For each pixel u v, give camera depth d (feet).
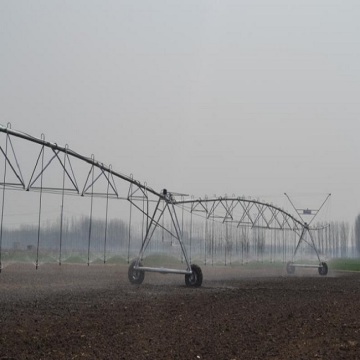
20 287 101.30
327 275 197.47
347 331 57.72
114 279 131.54
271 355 45.62
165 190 137.69
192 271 119.03
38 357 41.75
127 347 46.85
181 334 53.93
